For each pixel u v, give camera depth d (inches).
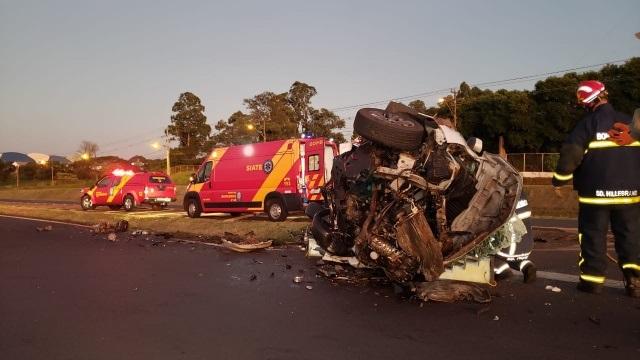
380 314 199.6
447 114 1662.2
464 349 160.1
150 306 220.4
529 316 190.9
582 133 217.2
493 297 216.8
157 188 927.7
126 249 394.0
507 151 1555.1
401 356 156.0
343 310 206.7
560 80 1481.3
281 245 386.9
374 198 230.7
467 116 1572.3
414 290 222.7
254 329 185.6
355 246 236.7
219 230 495.8
